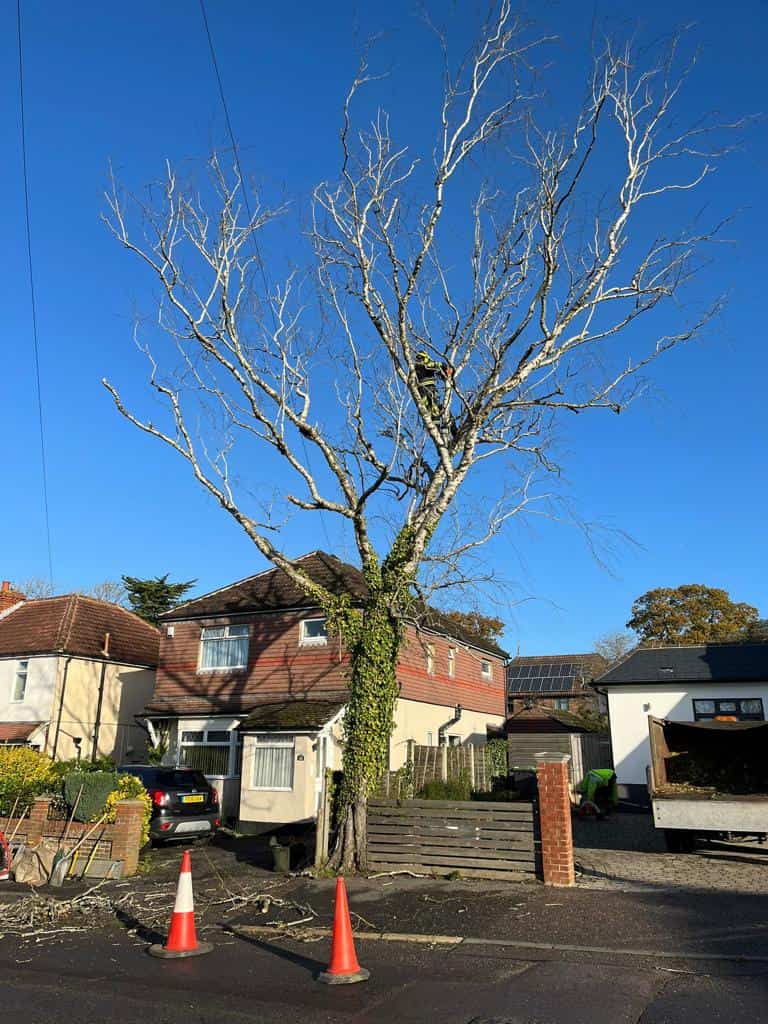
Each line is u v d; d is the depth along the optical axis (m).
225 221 13.98
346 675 15.34
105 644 28.77
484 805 11.73
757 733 15.30
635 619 46.25
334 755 20.52
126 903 10.78
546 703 46.34
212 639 24.80
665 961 7.14
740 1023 5.45
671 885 10.69
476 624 33.03
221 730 23.08
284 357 13.95
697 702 23.69
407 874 11.86
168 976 7.20
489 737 30.28
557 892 10.38
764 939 7.71
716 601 44.66
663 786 14.52
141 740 29.34
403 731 23.16
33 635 29.05
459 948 7.92
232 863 14.34
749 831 12.66
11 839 14.52
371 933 8.66
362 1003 6.22
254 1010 6.09
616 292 13.39
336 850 12.39
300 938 8.55
